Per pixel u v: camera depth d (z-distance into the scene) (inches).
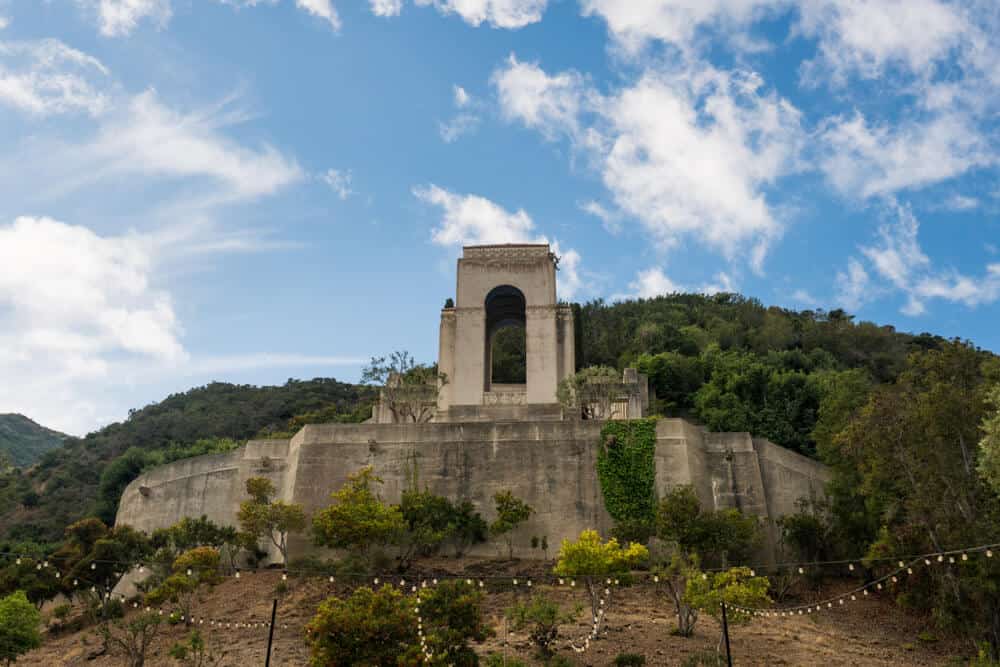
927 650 1445.6
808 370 3321.9
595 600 1515.7
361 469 1983.3
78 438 3978.8
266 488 1948.8
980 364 1605.6
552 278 2488.9
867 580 1722.4
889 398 1577.3
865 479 1640.0
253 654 1380.4
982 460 1376.7
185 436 3769.7
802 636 1482.5
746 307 4426.7
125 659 1417.3
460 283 2496.3
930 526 1498.5
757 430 2593.5
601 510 1907.0
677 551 1561.3
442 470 1971.0
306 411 3949.3
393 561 1772.9
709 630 1477.6
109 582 1686.8
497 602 1582.2
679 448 1946.4
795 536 1809.8
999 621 1411.2
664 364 3046.3
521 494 1932.8
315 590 1633.9
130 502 2240.4
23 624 1418.6
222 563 1862.7
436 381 2397.9
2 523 3056.1
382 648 1184.8
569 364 2437.3
